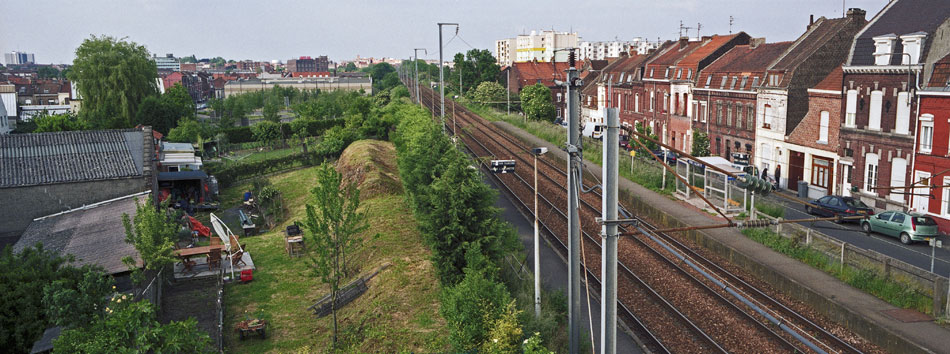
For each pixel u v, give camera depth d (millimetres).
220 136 67062
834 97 37000
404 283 22734
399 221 30797
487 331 16188
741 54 50312
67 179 34219
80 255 25031
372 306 21562
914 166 31469
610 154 13055
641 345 18641
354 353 18172
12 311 17266
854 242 28344
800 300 21438
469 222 21500
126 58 70562
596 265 25875
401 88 101438
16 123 82688
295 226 31203
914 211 31391
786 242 25500
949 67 29609
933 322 18219
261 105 106750
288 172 54156
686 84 53031
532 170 45219
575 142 16391
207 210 43156
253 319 21562
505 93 93375
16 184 33344
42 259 19109
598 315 20938
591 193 38688
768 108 42969
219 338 19766
